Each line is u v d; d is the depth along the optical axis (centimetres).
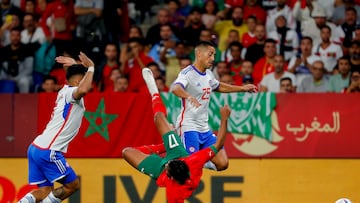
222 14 5203
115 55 4850
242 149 4169
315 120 4159
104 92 4325
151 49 5047
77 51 4962
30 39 5088
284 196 4147
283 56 4884
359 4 5291
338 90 4788
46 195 3553
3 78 5000
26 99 4194
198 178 3188
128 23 5209
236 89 3750
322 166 4150
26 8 5278
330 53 4969
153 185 4162
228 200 4153
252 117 4169
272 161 4159
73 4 5141
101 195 4178
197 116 3688
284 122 4162
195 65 3638
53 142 3469
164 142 3234
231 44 4912
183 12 5362
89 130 4194
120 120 4181
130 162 3316
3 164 4194
